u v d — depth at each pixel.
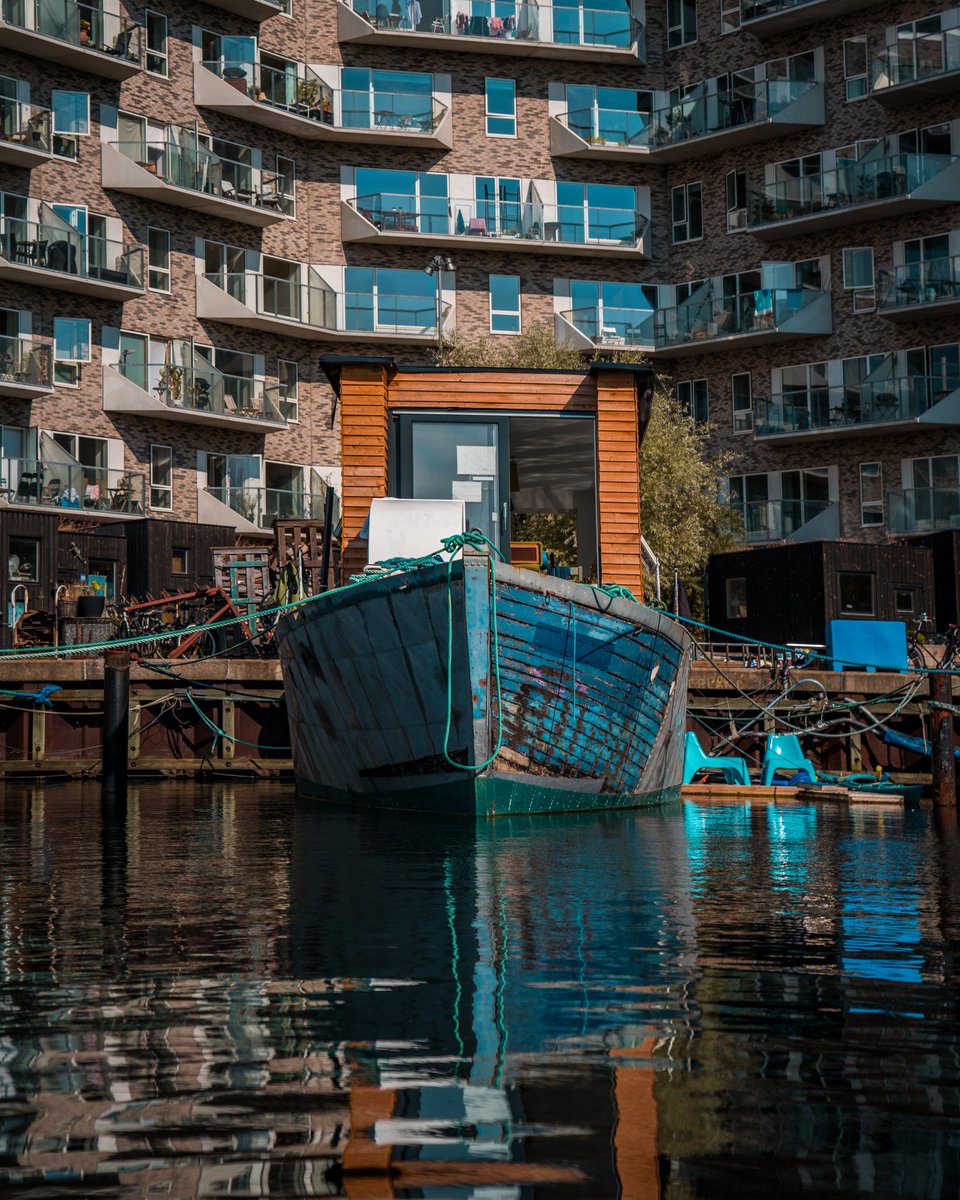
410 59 49.28
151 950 6.18
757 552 34.16
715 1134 3.46
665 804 17.73
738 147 49.09
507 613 13.69
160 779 24.81
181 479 44.19
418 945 6.32
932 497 42.91
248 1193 3.09
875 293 45.62
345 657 15.01
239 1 45.84
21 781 24.59
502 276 49.12
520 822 14.06
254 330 46.56
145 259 44.03
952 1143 3.40
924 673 25.67
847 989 5.29
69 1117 3.63
